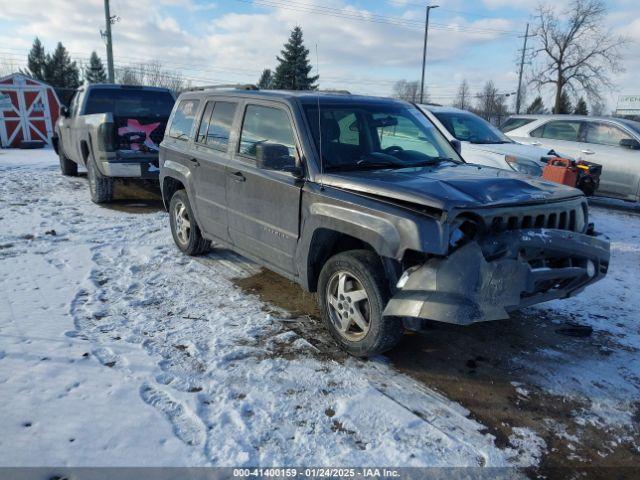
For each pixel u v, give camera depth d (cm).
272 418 308
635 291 546
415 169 417
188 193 572
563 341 425
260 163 403
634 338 434
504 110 5856
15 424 288
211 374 354
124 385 332
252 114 479
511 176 405
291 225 422
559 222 369
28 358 359
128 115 893
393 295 348
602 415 324
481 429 307
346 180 377
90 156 882
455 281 315
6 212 819
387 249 335
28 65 7100
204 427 296
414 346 409
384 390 344
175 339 404
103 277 539
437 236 316
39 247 634
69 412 301
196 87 619
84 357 365
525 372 374
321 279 401
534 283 331
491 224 331
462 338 425
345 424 305
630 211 1023
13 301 462
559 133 1109
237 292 512
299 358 382
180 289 514
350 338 384
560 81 4166
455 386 353
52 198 959
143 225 765
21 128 2042
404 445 289
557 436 303
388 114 482
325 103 447
